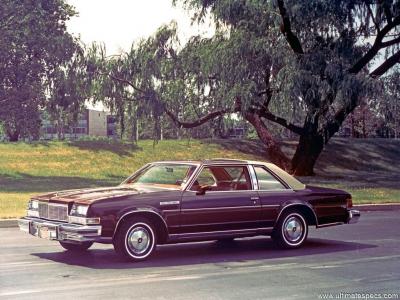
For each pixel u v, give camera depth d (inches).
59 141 1583.4
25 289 290.2
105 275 326.3
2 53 1192.8
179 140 1704.0
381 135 2267.5
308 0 1082.1
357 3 1130.7
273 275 329.4
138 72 1261.1
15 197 784.9
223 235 396.2
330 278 321.4
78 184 1085.8
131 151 1562.5
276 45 1139.9
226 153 1654.8
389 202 804.6
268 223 414.0
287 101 1100.5
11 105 1246.9
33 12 1240.8
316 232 532.4
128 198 366.6
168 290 289.9
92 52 1263.5
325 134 1264.8
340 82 1069.8
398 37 1245.7
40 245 439.5
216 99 1214.3
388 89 1093.8
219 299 271.4
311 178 1299.2
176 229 378.9
